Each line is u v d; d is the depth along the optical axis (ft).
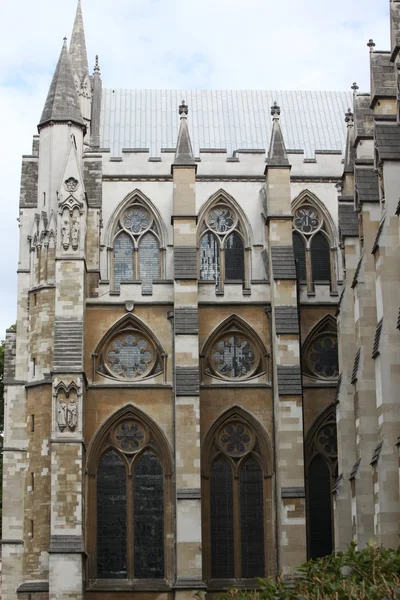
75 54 291.17
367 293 196.13
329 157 272.31
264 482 237.45
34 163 265.54
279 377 233.55
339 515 205.05
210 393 241.14
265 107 304.50
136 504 235.40
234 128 296.30
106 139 289.94
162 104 303.07
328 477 239.50
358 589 90.53
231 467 238.48
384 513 170.71
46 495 227.20
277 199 247.70
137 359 243.40
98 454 236.63
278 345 235.81
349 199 222.28
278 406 231.71
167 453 236.84
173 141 290.97
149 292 245.24
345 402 209.97
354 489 190.70
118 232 266.98
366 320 195.21
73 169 241.76
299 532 223.51
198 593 106.93
